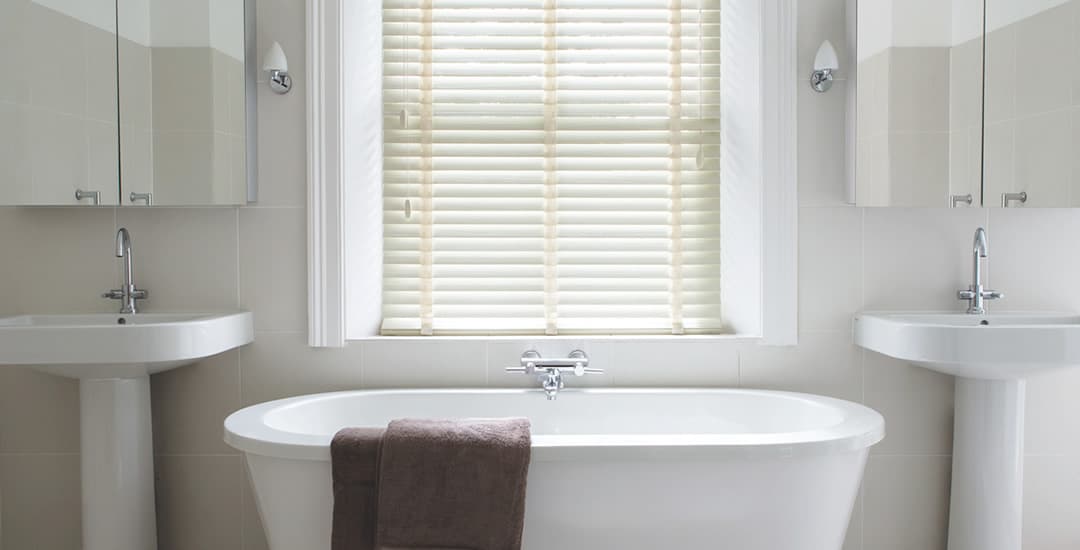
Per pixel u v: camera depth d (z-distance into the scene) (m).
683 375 2.36
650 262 2.57
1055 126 2.27
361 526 1.66
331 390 2.34
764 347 2.35
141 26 2.24
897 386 2.34
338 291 2.31
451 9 2.58
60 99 2.21
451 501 1.62
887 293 2.34
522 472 1.64
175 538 2.32
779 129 2.31
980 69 2.25
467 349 2.35
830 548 1.84
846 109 2.31
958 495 2.20
